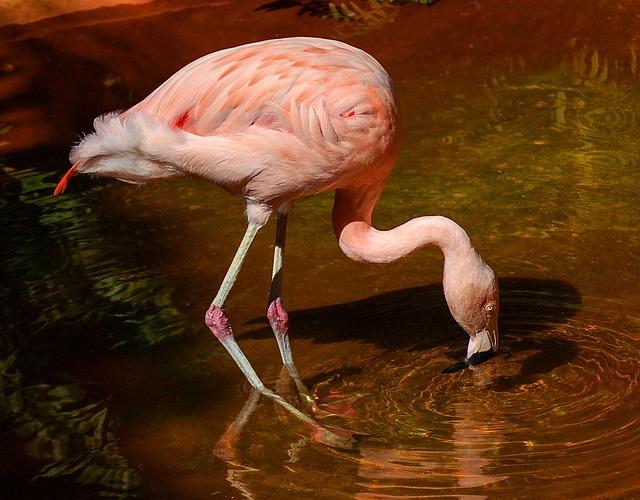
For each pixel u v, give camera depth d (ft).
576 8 44.57
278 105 23.58
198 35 43.93
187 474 21.88
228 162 23.91
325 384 25.13
